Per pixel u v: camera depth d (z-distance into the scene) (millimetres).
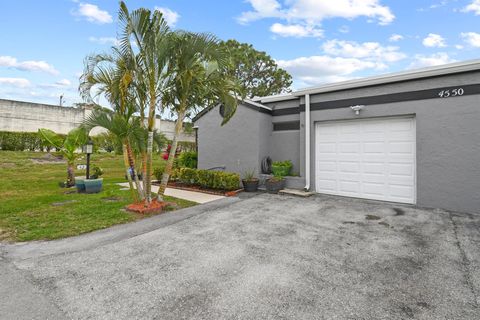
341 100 7832
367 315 2428
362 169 7590
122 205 6555
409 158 6844
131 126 5652
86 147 8766
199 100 6777
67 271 3248
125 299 2664
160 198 6594
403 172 6930
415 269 3322
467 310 2502
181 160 11852
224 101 6727
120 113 5789
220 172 9109
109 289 2846
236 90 6914
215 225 5188
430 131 6441
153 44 5559
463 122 6055
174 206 6766
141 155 6172
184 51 5668
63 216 5609
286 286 2916
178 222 5395
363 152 7570
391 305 2580
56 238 4422
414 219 5500
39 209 6129
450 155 6199
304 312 2465
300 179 8656
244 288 2873
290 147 9562
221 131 10336
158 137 6637
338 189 8047
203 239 4395
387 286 2924
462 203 6066
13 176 11141
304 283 2982
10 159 14281
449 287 2900
